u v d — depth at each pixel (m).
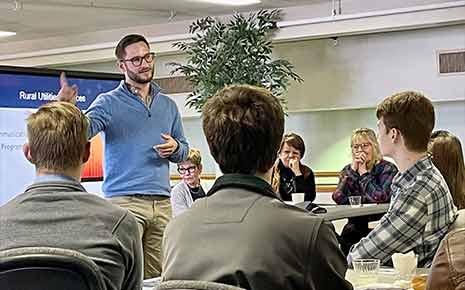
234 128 1.67
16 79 3.70
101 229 1.88
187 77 7.50
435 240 2.55
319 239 1.58
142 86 3.29
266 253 1.54
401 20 6.51
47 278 1.65
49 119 1.94
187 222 1.67
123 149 3.25
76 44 8.80
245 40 6.88
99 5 6.98
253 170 1.70
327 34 6.91
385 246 2.56
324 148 7.83
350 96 7.29
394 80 7.03
